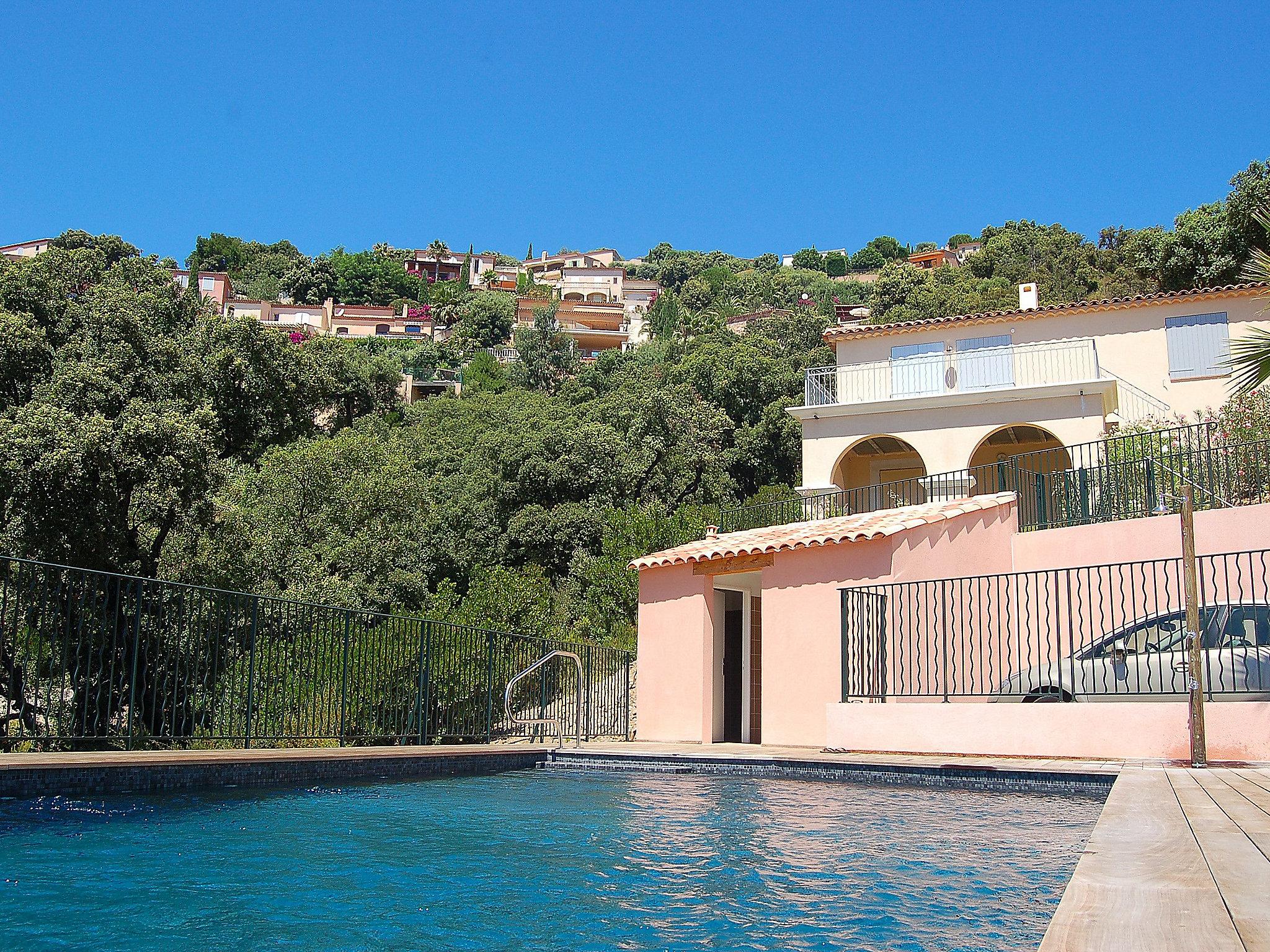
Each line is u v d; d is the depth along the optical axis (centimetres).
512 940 374
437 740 1337
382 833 632
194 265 10012
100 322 1912
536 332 7262
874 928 388
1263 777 709
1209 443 1406
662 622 1517
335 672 1217
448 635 1391
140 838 599
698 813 736
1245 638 972
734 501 3669
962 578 1109
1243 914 280
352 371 5256
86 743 1183
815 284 11325
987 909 420
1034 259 7819
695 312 10444
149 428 1592
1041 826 661
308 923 397
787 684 1316
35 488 1505
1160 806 540
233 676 1087
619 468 3425
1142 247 3969
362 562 2159
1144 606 1018
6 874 484
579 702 1395
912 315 6575
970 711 1016
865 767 935
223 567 1909
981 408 2278
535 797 835
